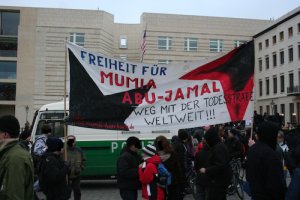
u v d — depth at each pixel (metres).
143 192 6.65
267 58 60.03
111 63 7.18
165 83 7.33
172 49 55.00
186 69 7.38
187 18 55.84
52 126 12.93
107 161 12.55
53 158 6.26
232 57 7.47
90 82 7.07
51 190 6.27
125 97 7.18
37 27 50.34
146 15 54.75
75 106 6.99
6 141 4.00
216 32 56.66
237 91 7.43
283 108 55.88
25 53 50.00
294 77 52.28
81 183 14.14
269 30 58.53
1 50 51.03
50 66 50.00
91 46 50.78
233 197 10.92
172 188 7.38
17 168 3.83
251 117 7.41
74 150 8.98
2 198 3.82
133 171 6.64
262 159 4.73
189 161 10.97
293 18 52.41
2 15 52.12
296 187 4.29
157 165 6.78
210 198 6.93
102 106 7.08
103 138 12.60
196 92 7.37
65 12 50.78
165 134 12.77
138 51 56.84
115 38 56.91
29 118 49.34
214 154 6.98
